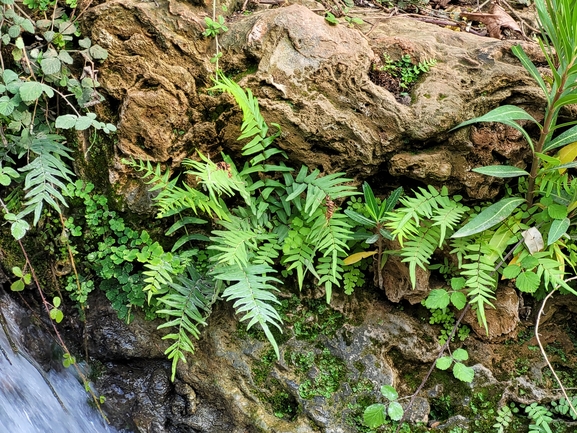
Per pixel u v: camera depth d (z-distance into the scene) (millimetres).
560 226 1215
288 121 1262
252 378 1377
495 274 1309
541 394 1363
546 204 1261
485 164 1286
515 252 1281
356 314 1421
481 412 1361
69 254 1364
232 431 1384
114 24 1297
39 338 1428
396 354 1408
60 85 1283
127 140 1289
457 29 1597
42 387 1366
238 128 1294
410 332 1406
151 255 1303
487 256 1279
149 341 1418
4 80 1232
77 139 1319
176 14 1299
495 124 1275
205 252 1360
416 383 1404
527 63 1197
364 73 1290
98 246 1361
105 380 1458
